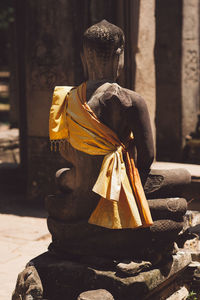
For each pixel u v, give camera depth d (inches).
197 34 418.0
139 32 295.0
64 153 140.8
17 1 342.3
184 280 163.2
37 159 323.9
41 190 324.2
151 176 138.6
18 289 137.4
